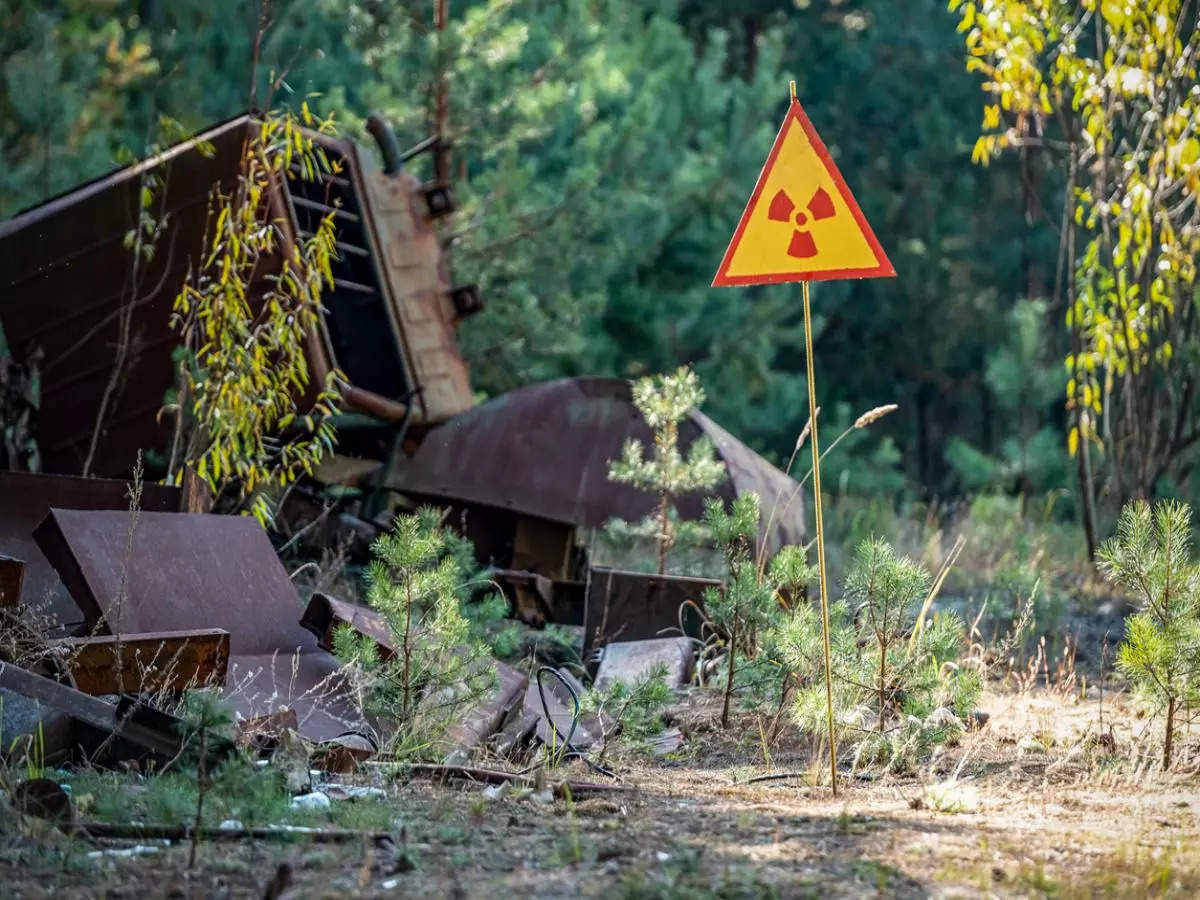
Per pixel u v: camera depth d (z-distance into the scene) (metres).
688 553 13.20
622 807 6.71
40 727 6.50
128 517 8.48
